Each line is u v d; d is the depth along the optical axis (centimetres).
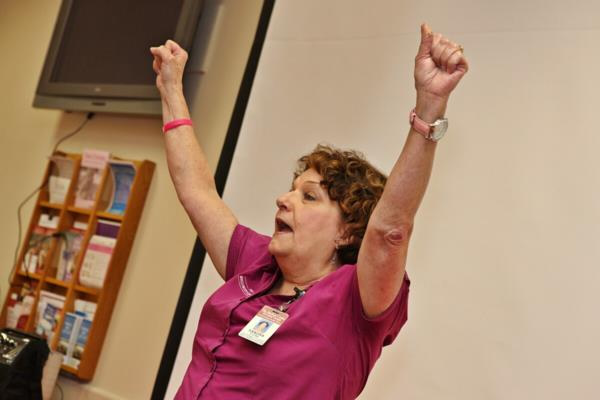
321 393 119
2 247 367
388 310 122
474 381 185
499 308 186
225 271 153
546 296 180
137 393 288
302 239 136
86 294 315
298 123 241
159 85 164
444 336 192
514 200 191
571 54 192
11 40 405
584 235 178
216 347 129
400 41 226
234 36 301
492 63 204
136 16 329
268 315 126
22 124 384
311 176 142
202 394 126
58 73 351
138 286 303
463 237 196
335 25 243
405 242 114
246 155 249
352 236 138
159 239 303
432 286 197
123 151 331
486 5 210
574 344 173
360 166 144
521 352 180
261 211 239
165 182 310
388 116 222
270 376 120
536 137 192
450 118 206
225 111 295
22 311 325
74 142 354
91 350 300
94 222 316
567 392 171
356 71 233
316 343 121
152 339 291
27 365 267
